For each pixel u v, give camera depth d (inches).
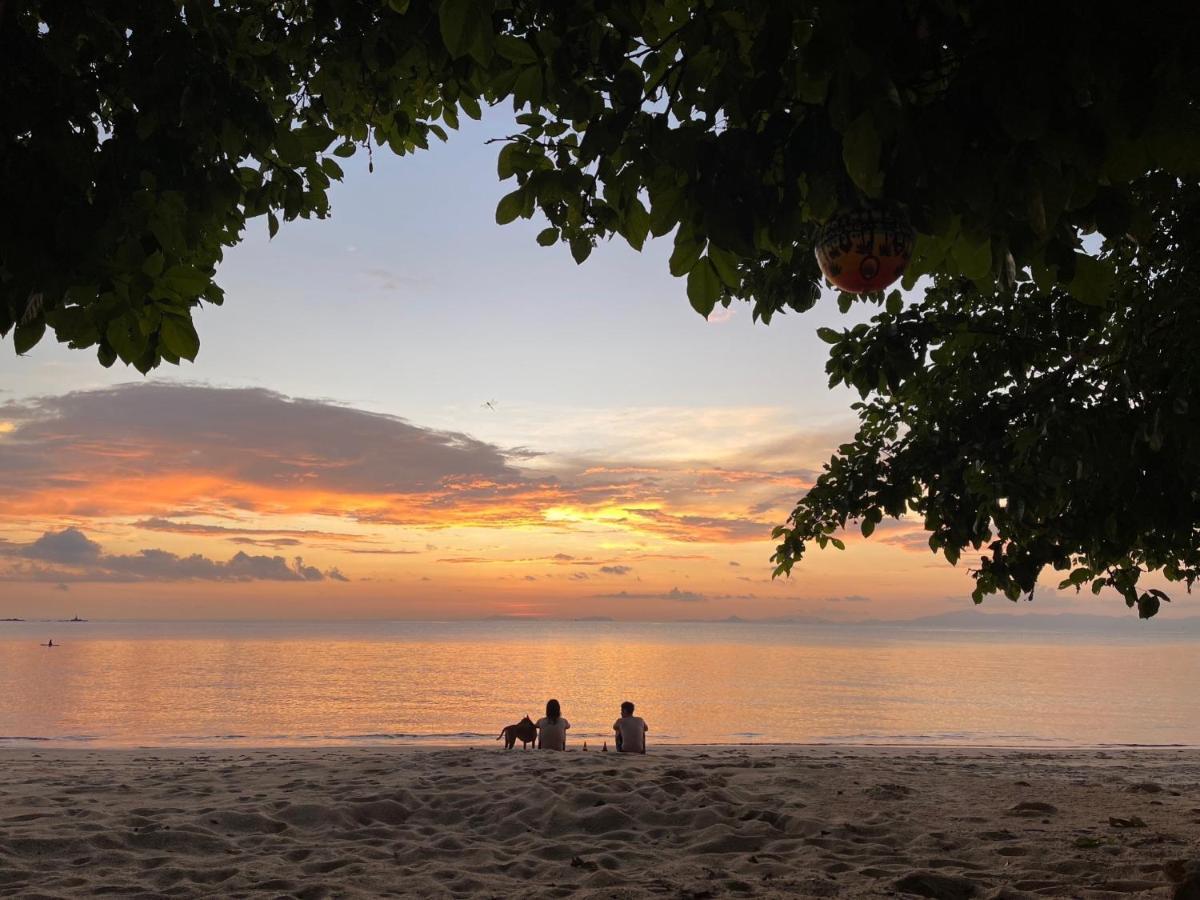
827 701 1720.0
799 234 109.2
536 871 227.8
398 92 223.5
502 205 132.6
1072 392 225.1
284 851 247.1
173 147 140.7
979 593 261.7
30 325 122.3
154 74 139.9
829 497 287.7
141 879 214.4
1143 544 256.2
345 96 219.3
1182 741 1075.3
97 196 122.4
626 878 215.0
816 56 86.2
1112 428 209.3
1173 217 203.9
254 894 202.8
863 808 309.1
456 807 307.6
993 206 95.7
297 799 316.2
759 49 95.9
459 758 448.1
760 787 350.6
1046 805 308.0
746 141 106.1
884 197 95.2
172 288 123.8
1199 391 190.9
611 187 119.8
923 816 296.2
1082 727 1251.2
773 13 94.2
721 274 113.1
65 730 1099.9
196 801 323.0
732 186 106.3
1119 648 7377.0
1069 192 90.3
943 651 5807.1
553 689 2011.6
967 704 1681.8
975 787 371.6
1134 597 263.0
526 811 290.7
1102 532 223.6
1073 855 236.7
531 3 141.6
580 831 273.1
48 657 3440.0
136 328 123.6
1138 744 1027.9
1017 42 87.9
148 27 142.4
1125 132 88.2
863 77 84.3
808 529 303.3
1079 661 4249.5
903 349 225.6
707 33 109.3
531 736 554.9
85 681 2114.9
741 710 1504.7
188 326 125.6
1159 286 212.4
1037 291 240.8
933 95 98.8
